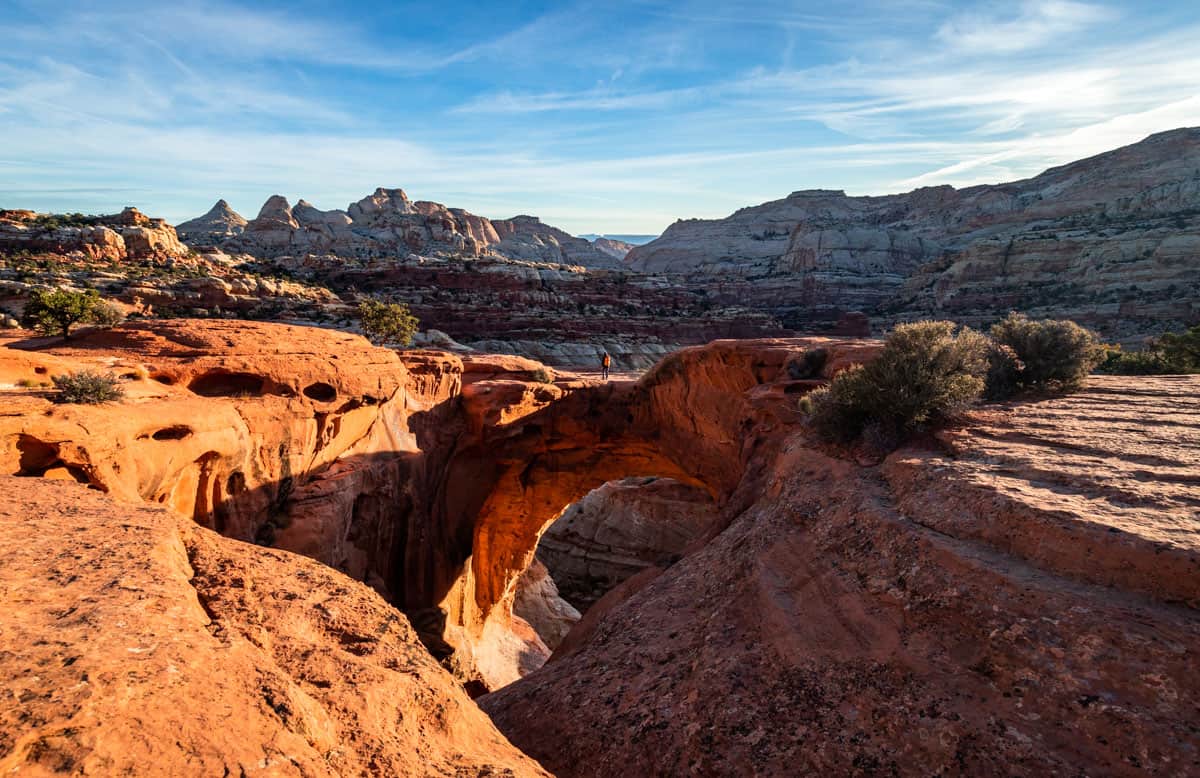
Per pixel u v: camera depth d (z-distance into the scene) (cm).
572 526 5775
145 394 1642
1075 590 556
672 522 5328
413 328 5112
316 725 369
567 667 903
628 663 825
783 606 787
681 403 3372
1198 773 403
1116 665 484
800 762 554
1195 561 510
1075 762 451
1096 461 817
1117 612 516
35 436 1105
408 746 404
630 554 5397
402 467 2556
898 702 568
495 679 3297
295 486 2034
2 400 1189
